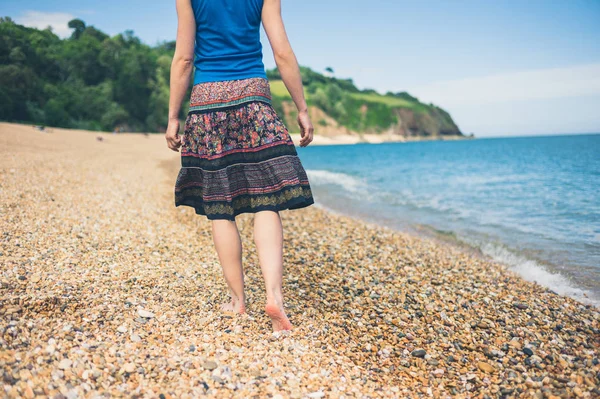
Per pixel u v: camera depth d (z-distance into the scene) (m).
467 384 2.23
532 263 5.57
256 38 2.51
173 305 2.81
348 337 2.75
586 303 3.98
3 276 2.81
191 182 2.59
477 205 10.98
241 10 2.41
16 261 3.21
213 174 2.47
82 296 2.67
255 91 2.44
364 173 24.92
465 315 3.33
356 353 2.53
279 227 2.52
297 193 2.41
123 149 28.45
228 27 2.41
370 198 12.95
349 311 3.24
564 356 2.58
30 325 2.10
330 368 2.22
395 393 2.09
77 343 2.03
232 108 2.44
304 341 2.47
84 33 116.56
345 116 174.25
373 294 3.68
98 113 79.56
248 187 2.49
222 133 2.45
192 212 6.91
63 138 28.14
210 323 2.57
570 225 8.01
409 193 14.16
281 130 2.47
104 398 1.67
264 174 2.46
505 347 2.72
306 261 4.63
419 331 2.95
